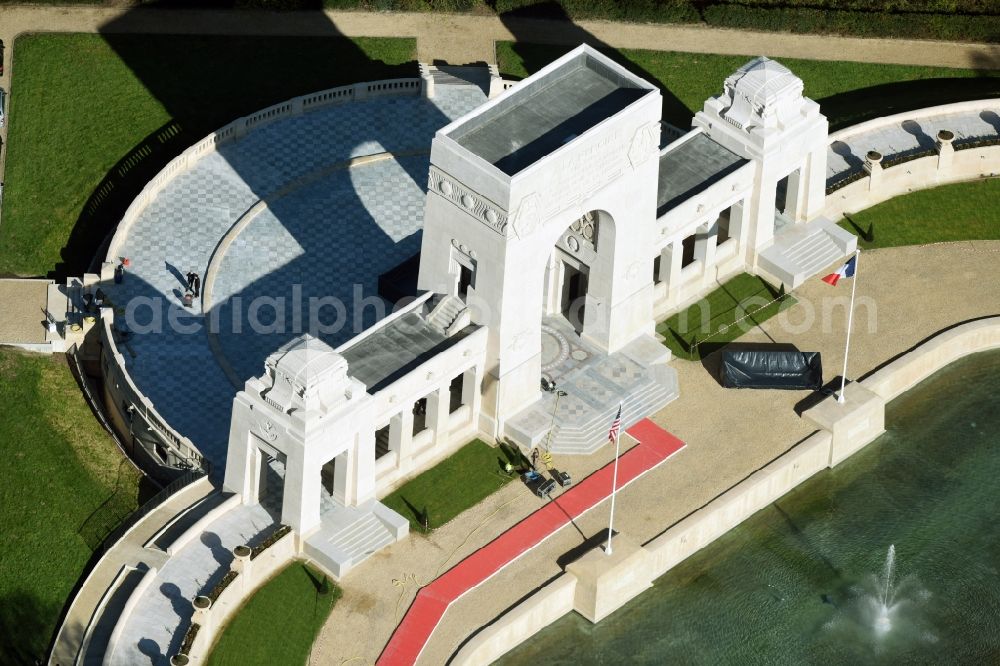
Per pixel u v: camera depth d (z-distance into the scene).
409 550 132.88
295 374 125.69
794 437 142.75
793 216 156.75
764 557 138.00
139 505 137.00
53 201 159.12
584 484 138.12
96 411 142.50
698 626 133.25
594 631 132.88
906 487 143.50
